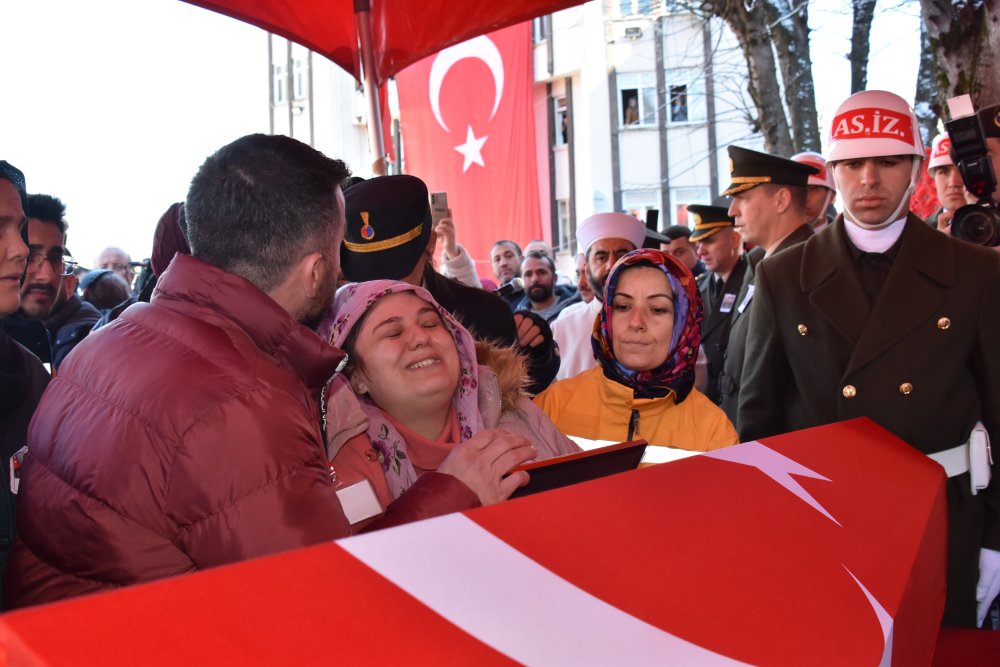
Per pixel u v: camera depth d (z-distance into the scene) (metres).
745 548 1.09
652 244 4.69
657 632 0.86
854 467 1.59
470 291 2.93
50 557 1.29
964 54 5.16
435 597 0.74
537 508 0.94
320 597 0.68
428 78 12.29
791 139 9.38
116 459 1.22
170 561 1.23
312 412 1.41
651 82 23.25
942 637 1.84
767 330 2.72
